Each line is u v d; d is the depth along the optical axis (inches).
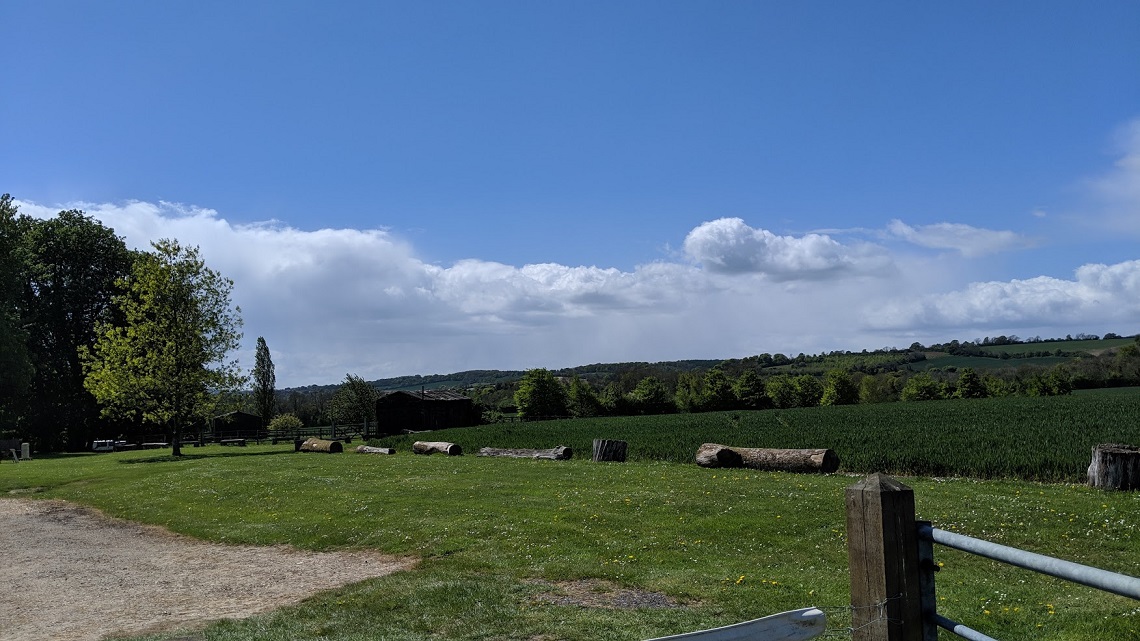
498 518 644.7
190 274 1903.3
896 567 167.8
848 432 1610.5
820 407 3587.6
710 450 1035.3
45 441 2783.0
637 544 534.0
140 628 401.7
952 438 1312.7
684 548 522.0
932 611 169.8
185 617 422.0
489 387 5546.3
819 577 438.6
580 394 3912.4
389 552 570.3
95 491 1082.1
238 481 1018.1
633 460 1306.6
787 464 965.8
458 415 3649.1
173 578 536.1
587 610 378.9
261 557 596.7
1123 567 454.9
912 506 171.0
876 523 169.2
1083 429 1451.8
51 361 2790.4
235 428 3486.7
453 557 527.8
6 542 737.0
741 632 159.8
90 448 2869.1
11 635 401.4
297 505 809.5
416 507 727.7
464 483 885.8
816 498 676.1
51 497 1085.8
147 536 732.7
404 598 418.6
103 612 445.7
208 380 1887.3
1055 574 133.3
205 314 1908.2
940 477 978.1
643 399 3961.6
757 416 2748.5
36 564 616.4
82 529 800.9
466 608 390.0
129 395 1835.6
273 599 453.7
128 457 1875.0
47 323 2746.1
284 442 2669.8
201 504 882.1
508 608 386.6
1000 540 524.4
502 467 1079.0
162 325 1859.0
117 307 2805.1
